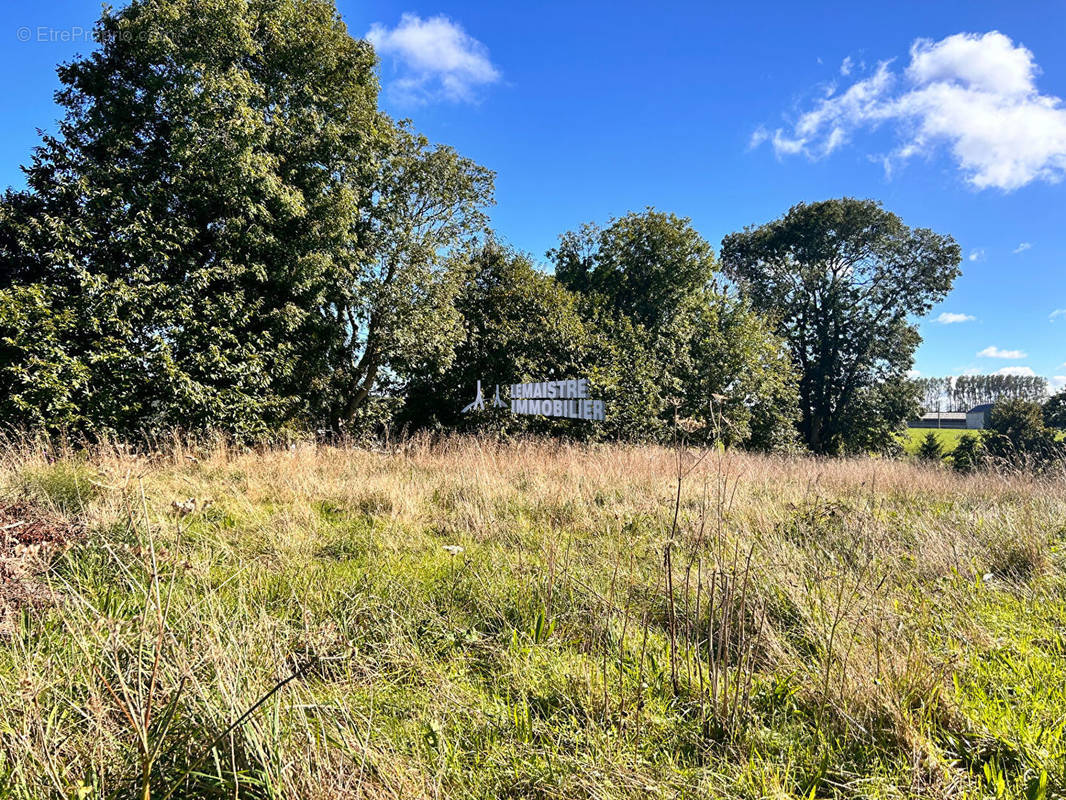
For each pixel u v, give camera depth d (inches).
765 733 89.3
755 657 112.3
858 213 1187.9
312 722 85.6
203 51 442.6
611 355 693.3
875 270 1218.0
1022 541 175.0
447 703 95.3
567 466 350.3
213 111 437.7
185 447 368.2
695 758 85.5
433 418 677.3
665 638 122.2
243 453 379.2
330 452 398.0
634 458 386.3
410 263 597.9
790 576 137.0
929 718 89.4
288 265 485.4
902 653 104.4
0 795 68.5
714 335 886.4
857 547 168.9
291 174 506.9
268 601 132.7
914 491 330.3
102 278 393.7
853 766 81.7
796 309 1268.5
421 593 142.1
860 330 1201.4
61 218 400.5
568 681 102.6
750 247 1348.4
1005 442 562.9
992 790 77.2
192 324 429.1
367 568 158.9
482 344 671.1
